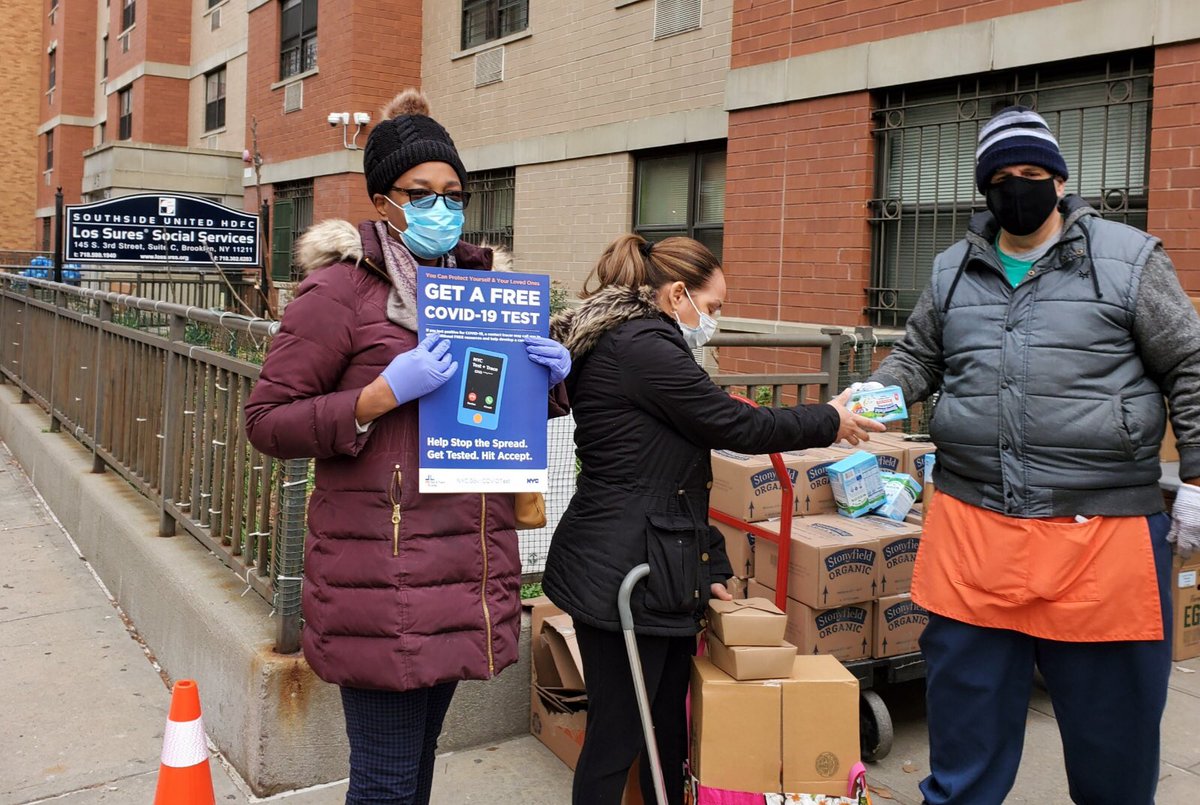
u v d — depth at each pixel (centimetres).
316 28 1480
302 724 313
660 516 244
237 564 369
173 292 1302
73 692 385
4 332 939
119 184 1712
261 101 1650
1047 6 608
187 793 220
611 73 1023
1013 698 261
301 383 207
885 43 697
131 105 2419
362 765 215
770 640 272
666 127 949
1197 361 239
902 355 291
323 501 213
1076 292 246
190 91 2242
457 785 322
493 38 1230
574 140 1070
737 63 819
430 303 210
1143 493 247
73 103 2891
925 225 693
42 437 694
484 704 350
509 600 220
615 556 243
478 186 1258
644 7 979
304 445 203
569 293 1088
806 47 759
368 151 221
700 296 264
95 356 601
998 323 256
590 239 1061
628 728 251
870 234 725
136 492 538
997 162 244
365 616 206
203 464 416
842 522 360
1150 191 561
